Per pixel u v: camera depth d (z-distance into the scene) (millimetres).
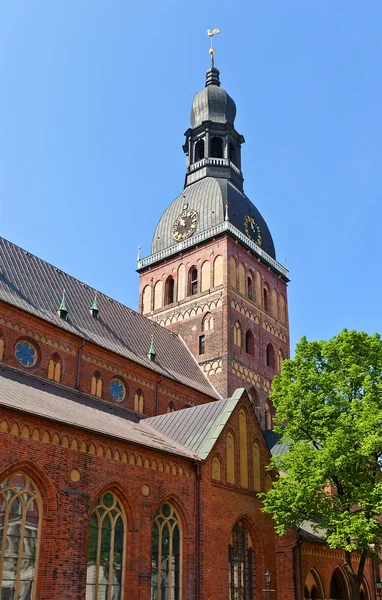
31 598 24469
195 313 61906
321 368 39938
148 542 30234
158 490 31688
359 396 38094
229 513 35938
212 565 33344
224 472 36562
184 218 67000
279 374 65438
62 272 48656
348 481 34625
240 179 71438
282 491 35750
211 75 75812
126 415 43094
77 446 27797
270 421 61781
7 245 44219
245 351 61125
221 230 63156
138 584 29000
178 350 58188
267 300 67438
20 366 37500
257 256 66812
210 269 62875
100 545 28109
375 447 33219
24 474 25422
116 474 29422
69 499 26609
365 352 38844
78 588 25953
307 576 41875
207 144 70688
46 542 25359
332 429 36531
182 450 35281
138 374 46906
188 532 32906
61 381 39938
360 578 36062
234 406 39094
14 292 40344
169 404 49469
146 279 68125
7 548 23984
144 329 54781
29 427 25766
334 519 33969
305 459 35812
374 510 34000
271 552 38875
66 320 43094
